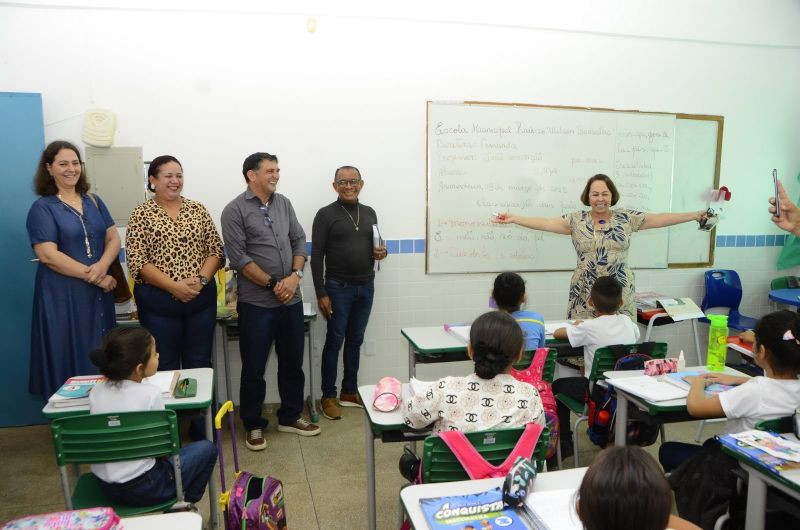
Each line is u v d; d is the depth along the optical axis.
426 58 3.87
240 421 3.59
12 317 3.38
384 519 2.44
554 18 4.02
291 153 3.74
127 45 3.43
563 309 4.36
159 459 1.88
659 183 4.40
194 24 3.51
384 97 3.83
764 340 1.80
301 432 3.33
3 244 3.32
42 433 3.38
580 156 4.21
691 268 4.55
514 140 4.07
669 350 4.52
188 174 3.60
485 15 3.91
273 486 1.84
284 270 3.16
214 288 3.08
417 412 1.68
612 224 3.27
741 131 4.51
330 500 2.61
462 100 3.96
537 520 1.22
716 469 1.68
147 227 2.82
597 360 2.44
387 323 4.05
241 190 3.69
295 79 3.69
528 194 4.16
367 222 3.63
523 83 4.04
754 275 4.71
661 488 0.85
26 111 3.27
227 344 3.55
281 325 3.23
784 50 4.49
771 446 1.53
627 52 4.19
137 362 1.84
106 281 2.90
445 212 4.03
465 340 2.74
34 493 2.68
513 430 1.57
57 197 2.81
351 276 3.57
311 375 3.60
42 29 3.32
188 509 1.87
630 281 3.30
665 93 4.31
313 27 3.66
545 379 2.39
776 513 1.65
